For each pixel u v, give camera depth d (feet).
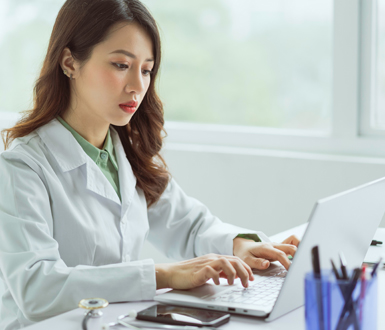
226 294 2.87
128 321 2.52
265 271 3.42
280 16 7.77
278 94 7.91
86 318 2.43
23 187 3.36
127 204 3.91
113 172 4.13
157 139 4.45
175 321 2.47
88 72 3.69
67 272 2.98
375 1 6.72
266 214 7.06
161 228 4.46
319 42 7.50
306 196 6.78
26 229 3.18
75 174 3.75
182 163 7.55
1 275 3.62
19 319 3.44
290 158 6.82
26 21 8.82
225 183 7.29
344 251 2.69
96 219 3.69
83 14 3.65
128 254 3.87
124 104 3.72
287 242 3.94
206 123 8.47
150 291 2.94
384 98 6.92
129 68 3.70
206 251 4.11
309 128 7.68
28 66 8.84
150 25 3.73
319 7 7.43
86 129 3.96
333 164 6.57
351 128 6.90
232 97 8.28
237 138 7.66
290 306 2.65
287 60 7.79
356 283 2.07
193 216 4.48
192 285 2.95
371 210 2.98
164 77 8.63
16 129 3.87
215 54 8.34
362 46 6.81
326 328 2.08
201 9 8.34
